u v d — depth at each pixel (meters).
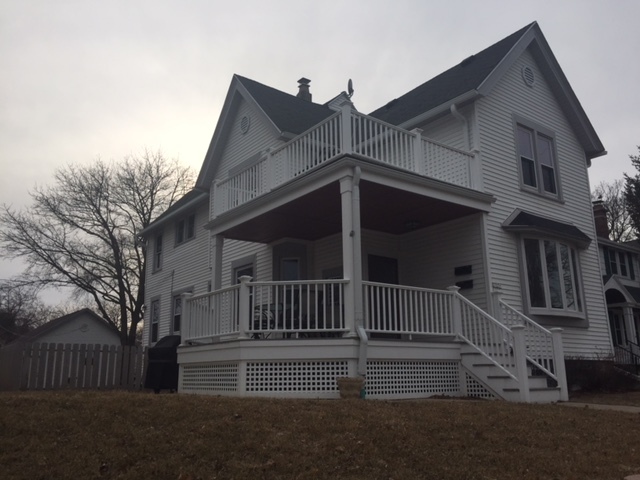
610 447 6.50
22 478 4.56
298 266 15.66
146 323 24.66
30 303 41.31
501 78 15.27
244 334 10.11
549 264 14.70
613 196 44.00
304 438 5.78
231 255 18.28
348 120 10.93
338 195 11.66
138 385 14.66
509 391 10.26
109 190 34.41
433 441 6.08
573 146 17.41
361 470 5.14
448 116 14.57
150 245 25.72
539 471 5.48
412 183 11.57
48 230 32.88
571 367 13.90
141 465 4.91
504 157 14.64
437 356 10.95
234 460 5.12
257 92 18.67
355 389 9.30
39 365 13.38
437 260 14.13
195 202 21.12
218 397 7.74
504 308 12.94
